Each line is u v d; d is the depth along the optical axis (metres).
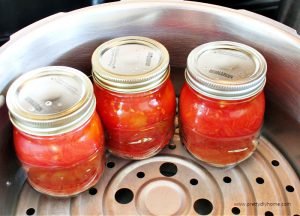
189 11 0.39
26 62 0.36
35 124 0.30
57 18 0.38
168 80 0.37
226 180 0.38
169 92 0.37
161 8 0.39
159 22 0.41
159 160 0.39
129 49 0.37
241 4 0.49
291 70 0.37
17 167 0.38
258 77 0.33
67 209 0.35
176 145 0.41
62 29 0.38
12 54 0.35
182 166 0.39
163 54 0.36
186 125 0.36
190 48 0.42
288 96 0.38
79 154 0.32
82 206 0.36
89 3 0.45
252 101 0.34
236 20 0.38
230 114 0.34
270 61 0.39
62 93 0.32
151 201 0.36
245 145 0.36
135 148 0.37
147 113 0.35
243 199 0.36
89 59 0.41
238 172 0.38
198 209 0.36
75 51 0.40
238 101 0.33
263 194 0.36
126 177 0.38
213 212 0.35
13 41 0.35
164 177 0.38
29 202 0.36
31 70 0.36
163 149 0.40
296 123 0.39
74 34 0.39
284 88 0.39
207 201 0.36
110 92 0.34
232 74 0.33
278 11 0.46
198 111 0.35
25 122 0.30
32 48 0.36
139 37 0.38
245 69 0.34
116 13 0.39
